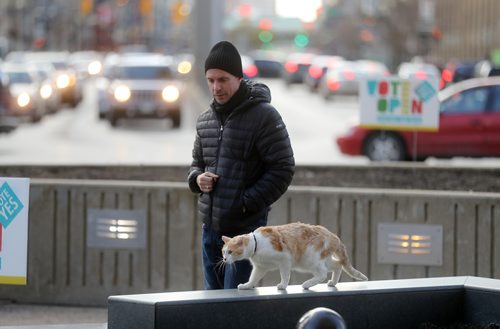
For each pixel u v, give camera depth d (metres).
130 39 189.62
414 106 20.66
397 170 18.55
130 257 13.57
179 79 47.47
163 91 45.56
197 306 8.80
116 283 13.59
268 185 9.46
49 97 55.53
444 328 9.62
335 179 18.55
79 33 175.50
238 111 9.50
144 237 13.52
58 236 13.68
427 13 116.50
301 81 94.12
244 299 8.90
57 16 169.25
